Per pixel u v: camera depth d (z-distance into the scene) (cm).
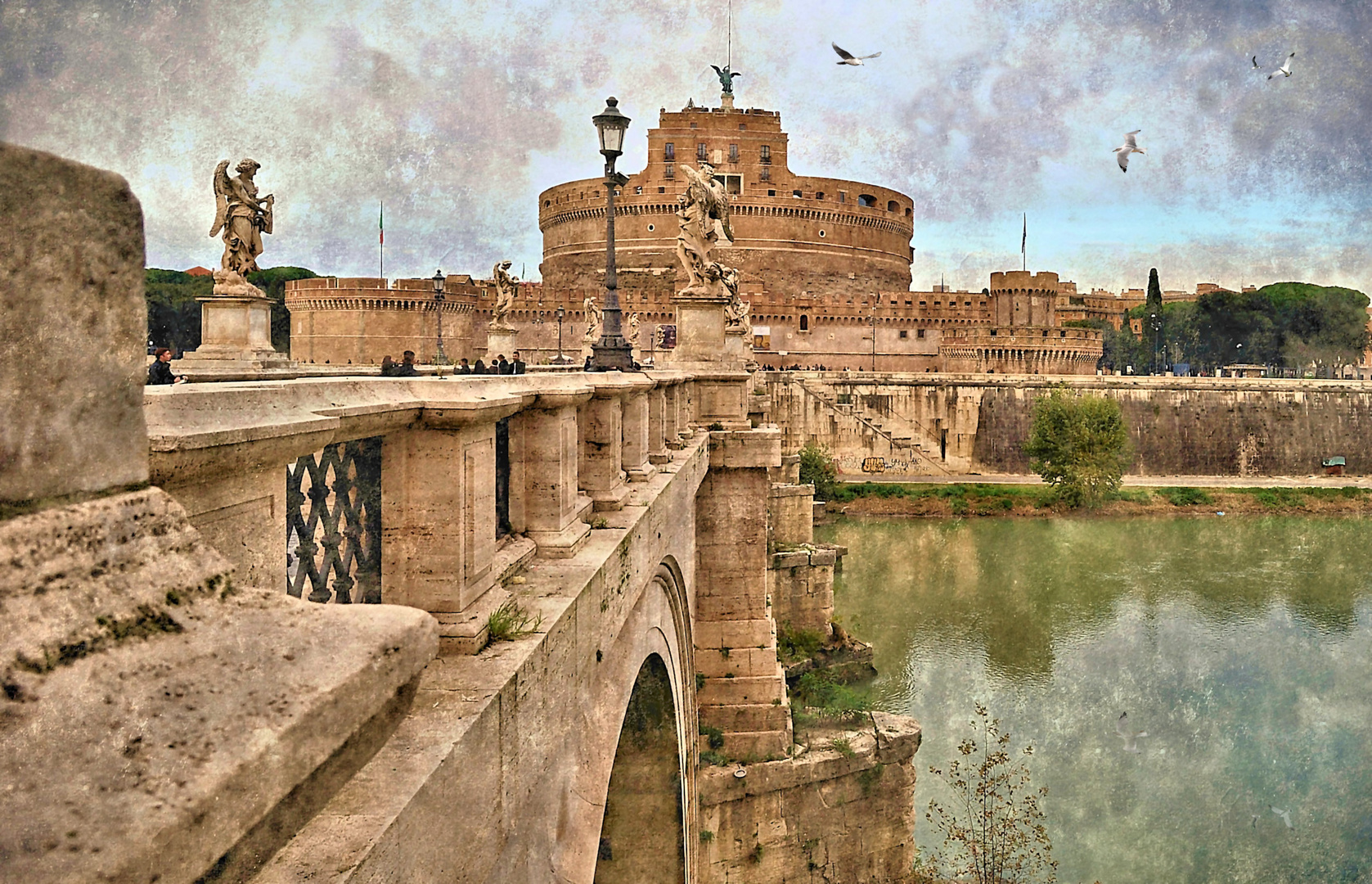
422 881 319
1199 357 12400
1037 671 3866
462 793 361
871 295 11925
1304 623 4641
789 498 3866
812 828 2012
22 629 180
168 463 258
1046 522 7475
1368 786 2781
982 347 10606
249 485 327
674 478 1255
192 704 196
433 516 484
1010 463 9112
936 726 3288
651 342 9619
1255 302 11412
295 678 218
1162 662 3994
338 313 9338
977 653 4109
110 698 184
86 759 171
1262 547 6594
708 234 2134
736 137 12312
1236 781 2847
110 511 216
